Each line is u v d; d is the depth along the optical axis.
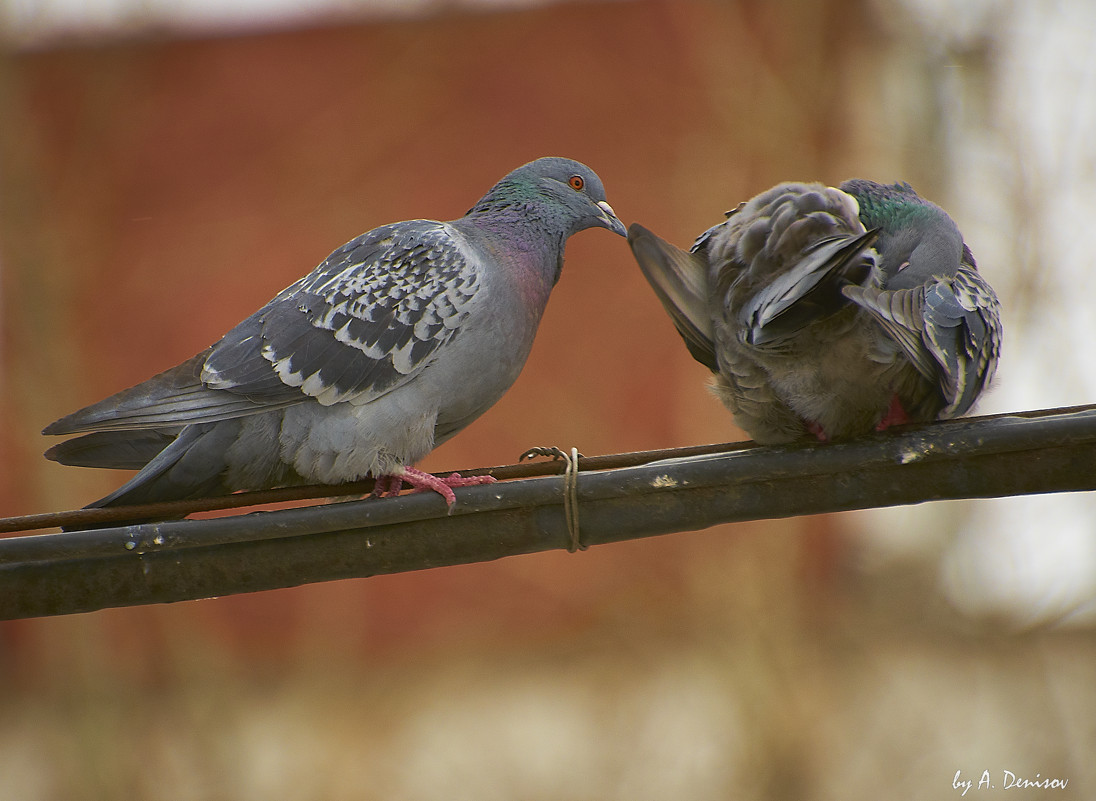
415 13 15.73
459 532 4.73
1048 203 13.98
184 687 14.84
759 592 14.30
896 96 15.37
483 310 5.60
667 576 15.17
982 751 13.96
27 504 15.45
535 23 15.63
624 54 15.45
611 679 15.02
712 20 15.24
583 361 15.24
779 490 4.63
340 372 5.36
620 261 15.20
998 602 15.23
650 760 14.25
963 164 14.66
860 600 16.08
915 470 4.56
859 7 15.21
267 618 16.31
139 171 15.70
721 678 14.28
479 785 14.62
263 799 14.48
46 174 15.51
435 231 5.79
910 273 4.82
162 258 15.66
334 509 4.63
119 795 14.33
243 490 5.54
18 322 15.15
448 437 5.99
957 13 14.79
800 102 15.05
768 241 4.51
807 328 4.56
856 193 5.26
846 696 14.72
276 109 15.82
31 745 15.63
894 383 4.72
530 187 6.21
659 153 15.26
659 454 4.73
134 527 4.55
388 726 15.45
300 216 15.72
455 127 15.72
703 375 15.26
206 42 15.82
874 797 13.70
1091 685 14.49
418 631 16.31
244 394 5.27
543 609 16.05
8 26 15.12
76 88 15.62
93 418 5.14
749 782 13.74
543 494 4.64
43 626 15.24
